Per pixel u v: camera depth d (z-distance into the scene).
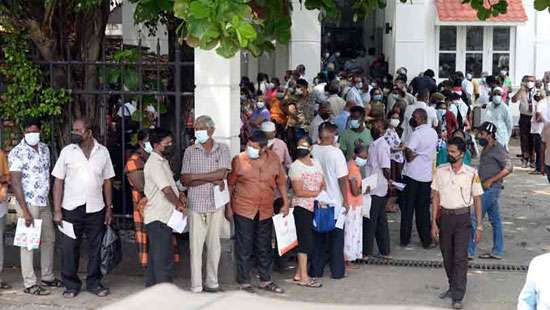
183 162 9.33
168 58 10.79
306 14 22.09
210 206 9.24
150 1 9.30
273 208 9.70
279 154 10.87
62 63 10.12
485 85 21.42
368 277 10.26
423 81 19.59
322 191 9.80
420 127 11.66
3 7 10.04
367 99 17.77
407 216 11.83
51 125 10.31
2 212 9.44
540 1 10.31
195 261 9.32
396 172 13.42
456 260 8.95
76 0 10.05
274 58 22.56
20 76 10.15
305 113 15.98
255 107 14.79
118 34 17.17
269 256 9.53
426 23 23.28
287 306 2.81
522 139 19.20
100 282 9.48
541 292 5.48
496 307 9.06
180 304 2.82
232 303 2.82
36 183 9.27
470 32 23.58
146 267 9.32
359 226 10.45
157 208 9.00
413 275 10.36
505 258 11.17
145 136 9.27
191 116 10.38
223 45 7.20
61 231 9.21
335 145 10.32
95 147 9.27
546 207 14.76
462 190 8.92
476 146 19.80
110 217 9.46
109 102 10.95
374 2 11.80
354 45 25.98
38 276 10.00
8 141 10.42
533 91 19.11
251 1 8.75
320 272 10.17
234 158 9.45
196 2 7.18
